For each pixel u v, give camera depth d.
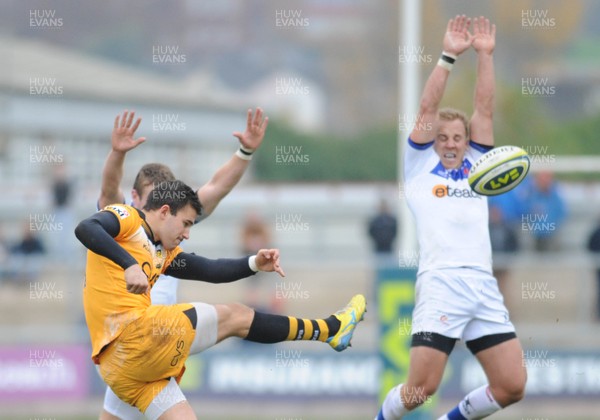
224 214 70.25
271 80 180.50
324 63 175.88
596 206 59.62
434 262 25.38
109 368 22.45
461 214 25.41
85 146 107.31
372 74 171.00
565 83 152.38
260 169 115.94
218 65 185.62
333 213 71.81
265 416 41.06
